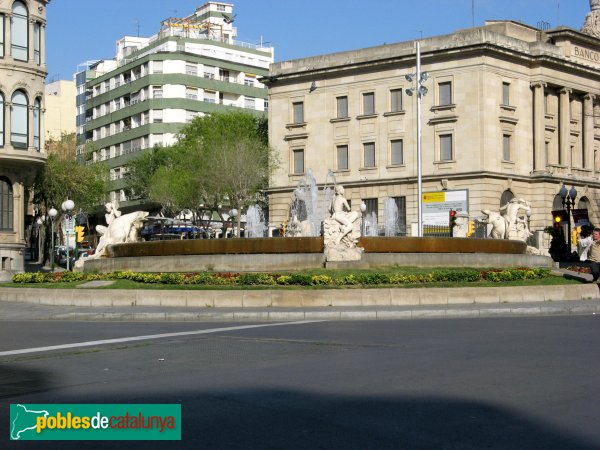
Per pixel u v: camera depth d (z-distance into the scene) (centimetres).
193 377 1180
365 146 7156
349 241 3050
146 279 2891
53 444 798
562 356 1334
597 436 800
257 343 1611
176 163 8131
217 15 11506
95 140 10888
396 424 853
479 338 1634
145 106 9638
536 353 1374
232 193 7281
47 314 2466
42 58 5353
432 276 2802
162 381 1148
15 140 5141
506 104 6825
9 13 5091
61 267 6625
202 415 908
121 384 1132
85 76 11519
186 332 1872
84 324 2214
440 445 771
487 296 2617
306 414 904
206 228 7788
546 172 6962
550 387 1050
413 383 1088
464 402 959
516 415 890
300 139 7462
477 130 6569
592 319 2150
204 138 7638
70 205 4594
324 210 7131
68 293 2795
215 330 1916
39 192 7038
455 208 6631
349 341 1617
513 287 2662
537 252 4162
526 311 2409
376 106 7075
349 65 7150
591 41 7519
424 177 6781
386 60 6956
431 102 6800
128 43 11894
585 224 4697
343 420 873
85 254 6794
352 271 2923
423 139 6838
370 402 965
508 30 7056
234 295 2541
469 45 6556
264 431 828
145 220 3734
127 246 3369
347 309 2402
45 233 7150
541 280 3005
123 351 1515
